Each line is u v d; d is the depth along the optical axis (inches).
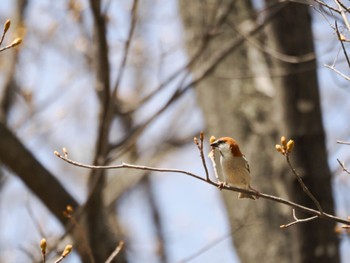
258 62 510.3
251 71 508.4
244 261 475.2
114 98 431.8
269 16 429.4
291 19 416.8
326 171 414.6
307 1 378.0
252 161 479.2
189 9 543.5
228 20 518.6
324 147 416.8
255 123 492.7
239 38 468.8
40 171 452.4
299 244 411.2
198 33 532.7
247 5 521.0
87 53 666.2
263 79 509.0
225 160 364.2
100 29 422.3
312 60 414.0
